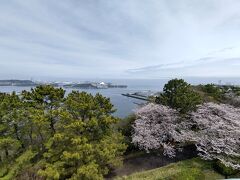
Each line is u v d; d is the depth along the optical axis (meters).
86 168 12.41
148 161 17.16
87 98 15.55
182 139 16.12
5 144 13.98
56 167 12.72
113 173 15.54
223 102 25.48
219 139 14.95
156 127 17.78
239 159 14.68
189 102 18.73
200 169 14.09
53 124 15.05
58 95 15.50
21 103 15.05
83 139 13.30
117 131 18.30
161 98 20.72
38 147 15.12
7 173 13.77
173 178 12.54
